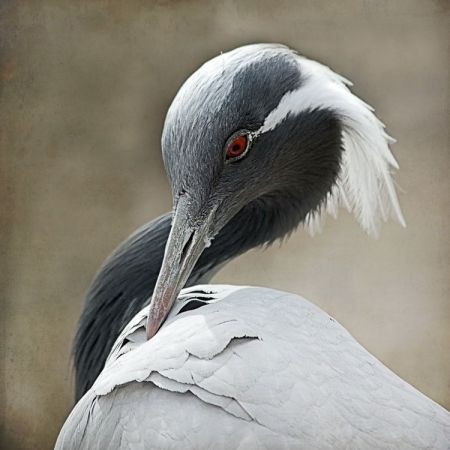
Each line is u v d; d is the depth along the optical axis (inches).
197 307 114.2
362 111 130.0
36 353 290.4
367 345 288.4
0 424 283.6
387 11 300.2
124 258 137.5
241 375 93.7
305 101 125.5
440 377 285.6
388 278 291.7
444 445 94.6
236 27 300.4
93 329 137.5
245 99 118.6
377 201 134.5
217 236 136.9
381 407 95.6
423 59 300.2
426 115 299.3
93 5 305.6
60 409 285.3
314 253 294.0
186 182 118.6
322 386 94.7
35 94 305.6
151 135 307.4
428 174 296.5
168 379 95.3
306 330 102.7
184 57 304.7
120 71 306.7
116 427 96.9
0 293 296.2
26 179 303.0
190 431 91.4
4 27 305.1
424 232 293.1
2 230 300.2
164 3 303.1
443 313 288.2
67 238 301.4
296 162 127.7
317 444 89.7
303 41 297.6
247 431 90.1
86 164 305.3
